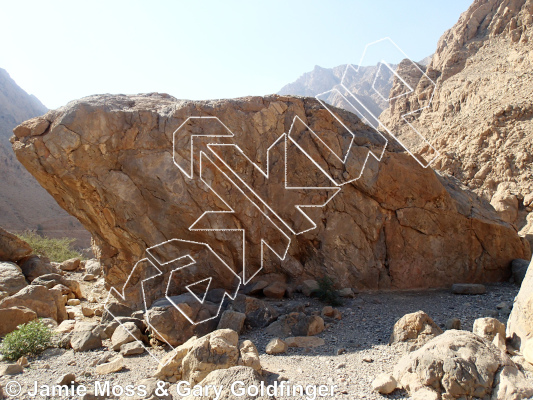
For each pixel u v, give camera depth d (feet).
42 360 17.38
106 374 15.61
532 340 14.08
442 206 29.19
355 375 14.66
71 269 41.39
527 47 106.93
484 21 143.23
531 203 72.54
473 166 91.04
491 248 29.68
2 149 162.09
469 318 21.45
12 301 22.74
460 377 12.20
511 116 91.81
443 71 138.82
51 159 23.58
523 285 16.35
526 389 11.51
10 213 137.28
